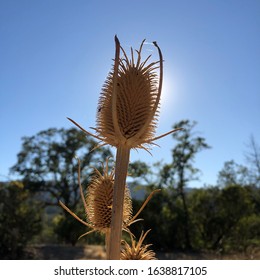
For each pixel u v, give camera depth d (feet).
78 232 111.24
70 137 145.79
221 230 114.32
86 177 141.59
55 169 146.20
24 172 145.07
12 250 79.15
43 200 151.23
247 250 100.22
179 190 122.21
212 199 119.44
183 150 123.44
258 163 119.55
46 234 125.70
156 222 108.17
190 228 117.19
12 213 81.61
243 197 116.26
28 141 148.46
